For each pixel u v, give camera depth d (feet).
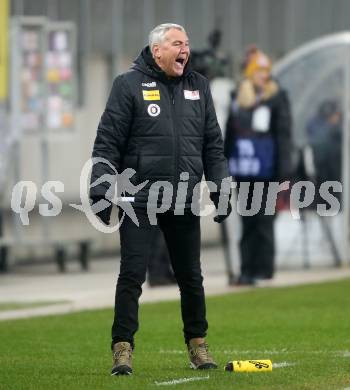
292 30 268.62
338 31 277.44
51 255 232.12
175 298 174.50
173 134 102.06
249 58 190.70
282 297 173.58
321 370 106.11
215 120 104.53
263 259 193.98
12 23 211.20
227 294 178.70
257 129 189.67
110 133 101.55
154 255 189.98
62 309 163.02
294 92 221.25
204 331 105.70
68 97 217.77
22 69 213.05
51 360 116.26
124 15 240.73
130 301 102.37
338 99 220.02
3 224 217.77
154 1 245.45
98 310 160.97
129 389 94.99
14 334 137.49
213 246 260.83
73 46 216.95
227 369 104.94
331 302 166.61
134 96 101.50
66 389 96.27
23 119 213.66
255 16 261.24
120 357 102.63
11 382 100.99
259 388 95.50
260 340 130.41
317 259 222.07
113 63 239.50
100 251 239.71
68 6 231.71
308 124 220.64
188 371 104.83
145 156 101.86
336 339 130.41
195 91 103.14
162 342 130.11
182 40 101.50
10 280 202.18
